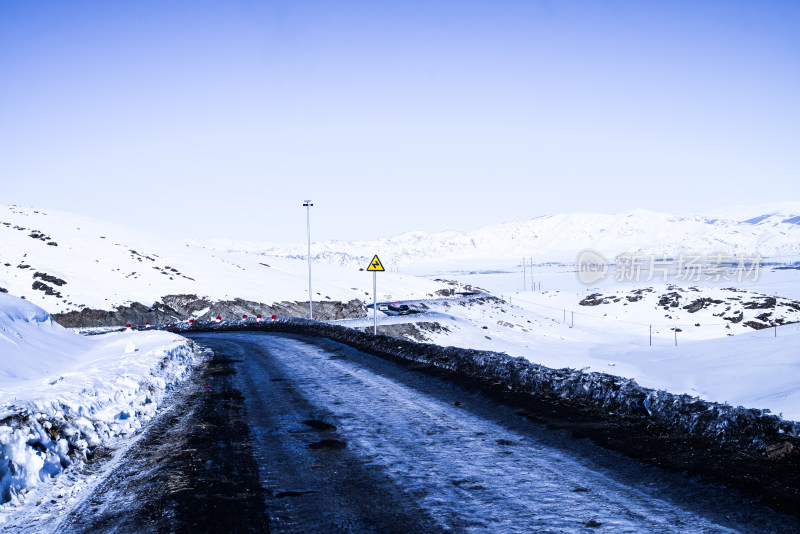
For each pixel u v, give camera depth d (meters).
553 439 9.26
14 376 15.87
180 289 71.75
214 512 6.47
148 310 63.56
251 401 13.70
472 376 15.46
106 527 6.21
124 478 7.98
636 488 6.91
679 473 7.35
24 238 80.88
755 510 6.10
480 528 5.89
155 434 10.54
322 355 23.19
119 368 15.52
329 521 6.19
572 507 6.38
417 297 108.69
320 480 7.61
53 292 62.72
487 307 101.75
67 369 18.69
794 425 8.03
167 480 7.67
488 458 8.40
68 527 6.29
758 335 55.53
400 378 16.30
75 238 86.38
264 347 27.84
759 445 8.04
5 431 7.92
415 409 12.09
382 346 23.28
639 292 139.50
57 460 8.30
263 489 7.27
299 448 9.27
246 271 92.62
